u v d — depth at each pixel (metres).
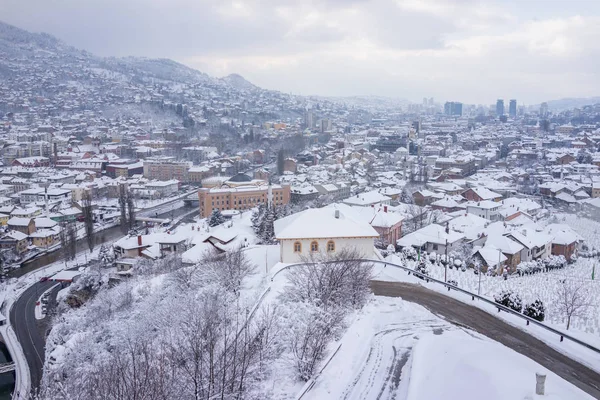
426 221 157.12
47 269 149.38
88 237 165.75
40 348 99.88
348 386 36.88
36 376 90.00
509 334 47.78
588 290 86.31
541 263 113.06
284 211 144.12
